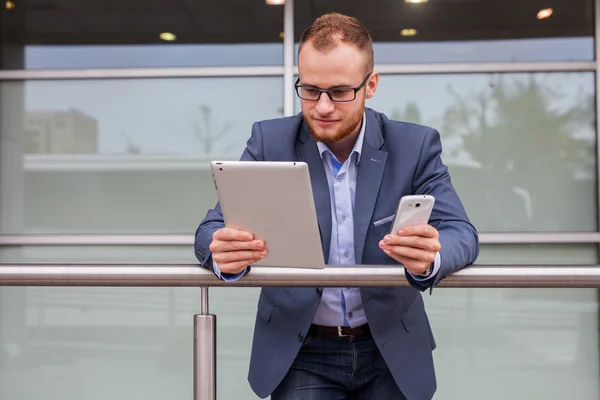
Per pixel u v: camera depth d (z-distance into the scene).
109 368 3.64
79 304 3.64
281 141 1.58
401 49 3.62
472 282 1.31
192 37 3.64
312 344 1.56
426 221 1.20
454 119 3.61
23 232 3.66
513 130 3.61
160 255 3.62
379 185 1.51
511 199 3.60
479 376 3.60
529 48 3.60
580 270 1.29
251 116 3.63
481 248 3.60
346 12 3.62
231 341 3.59
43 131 3.66
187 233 3.63
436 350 3.61
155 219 3.64
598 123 3.55
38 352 3.64
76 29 3.66
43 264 1.31
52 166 3.66
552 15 3.59
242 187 1.19
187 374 3.63
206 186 3.64
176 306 3.63
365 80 1.41
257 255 1.24
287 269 1.29
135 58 3.66
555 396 3.59
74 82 3.66
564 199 3.59
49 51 3.66
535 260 3.59
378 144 1.55
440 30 3.61
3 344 3.64
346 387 1.59
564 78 3.59
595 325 3.58
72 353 3.63
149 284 1.31
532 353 3.59
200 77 3.64
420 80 3.62
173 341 3.63
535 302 3.59
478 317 3.61
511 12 3.59
